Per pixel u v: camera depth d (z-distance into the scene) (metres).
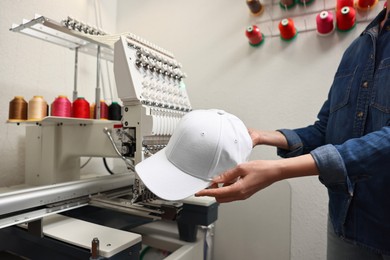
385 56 0.66
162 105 0.91
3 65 1.25
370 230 0.68
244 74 1.45
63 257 0.71
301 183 1.30
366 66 0.71
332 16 1.21
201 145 0.57
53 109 1.03
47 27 0.97
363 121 0.69
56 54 1.49
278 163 0.51
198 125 0.59
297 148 0.89
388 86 0.62
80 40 1.16
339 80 0.80
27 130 1.20
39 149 1.15
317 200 1.27
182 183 0.55
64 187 0.88
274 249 1.31
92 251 0.62
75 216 0.99
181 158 0.58
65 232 0.75
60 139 1.10
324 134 0.92
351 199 0.70
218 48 1.53
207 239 1.28
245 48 1.45
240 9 1.47
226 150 0.57
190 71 1.60
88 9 1.67
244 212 1.38
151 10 1.75
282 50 1.36
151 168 0.59
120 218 1.02
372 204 0.67
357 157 0.48
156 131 0.84
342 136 0.74
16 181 1.31
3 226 0.68
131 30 1.81
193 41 1.60
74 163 1.16
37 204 0.78
